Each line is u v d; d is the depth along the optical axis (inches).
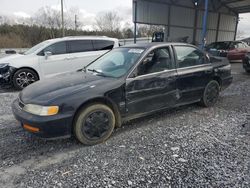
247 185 89.8
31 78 268.1
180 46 164.9
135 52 147.9
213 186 89.4
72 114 114.7
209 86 185.3
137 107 139.1
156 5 788.0
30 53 275.4
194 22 912.9
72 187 89.5
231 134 137.6
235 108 188.5
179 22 868.6
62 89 122.0
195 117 167.0
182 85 161.3
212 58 192.2
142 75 139.0
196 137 133.6
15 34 1544.0
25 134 137.6
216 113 175.6
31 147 122.3
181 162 106.7
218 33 987.3
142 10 757.9
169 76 151.5
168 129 145.3
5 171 100.3
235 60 534.3
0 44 1370.6
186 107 189.5
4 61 263.9
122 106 132.5
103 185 90.5
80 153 116.1
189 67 166.9
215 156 112.0
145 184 90.9
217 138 132.2
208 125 151.9
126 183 91.6
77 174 98.0
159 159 109.5
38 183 92.0
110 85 126.6
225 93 240.8
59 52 281.7
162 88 148.6
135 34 760.3
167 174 97.3
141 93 138.6
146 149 119.5
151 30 1277.1
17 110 120.8
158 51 150.3
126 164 105.3
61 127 113.3
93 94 120.2
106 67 149.9
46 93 119.8
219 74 191.5
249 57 366.0
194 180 93.2
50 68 276.2
